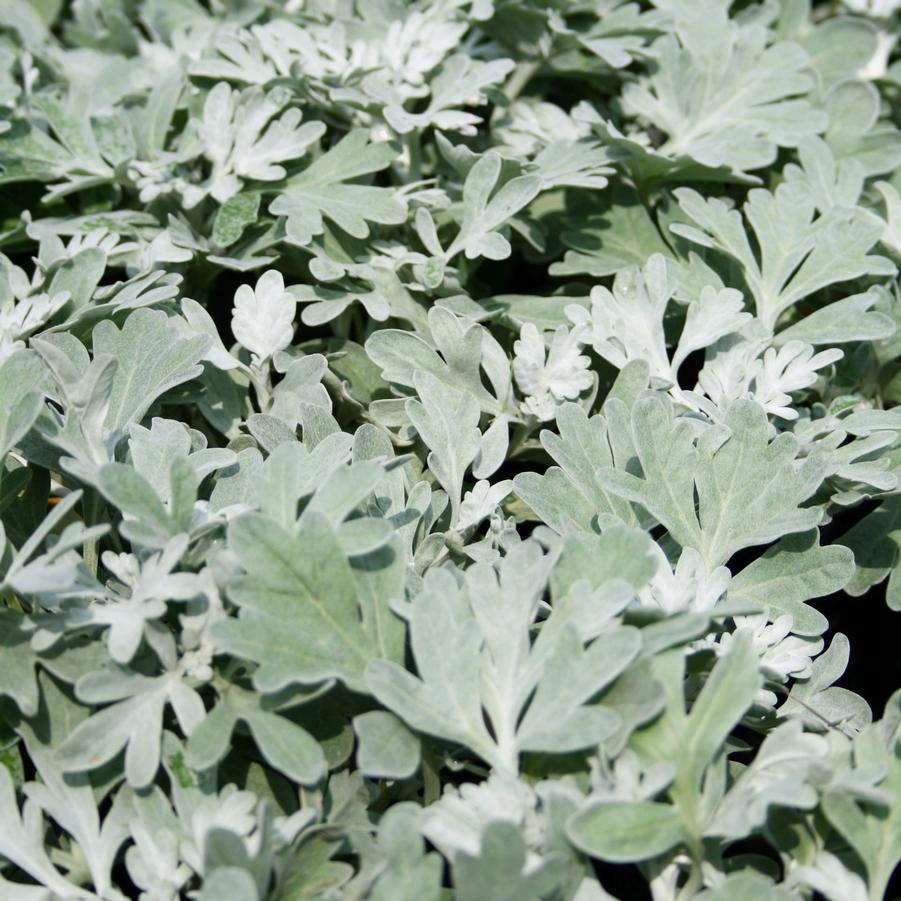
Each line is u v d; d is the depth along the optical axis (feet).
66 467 1.82
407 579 1.86
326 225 2.12
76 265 2.04
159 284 2.06
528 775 1.76
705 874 1.73
